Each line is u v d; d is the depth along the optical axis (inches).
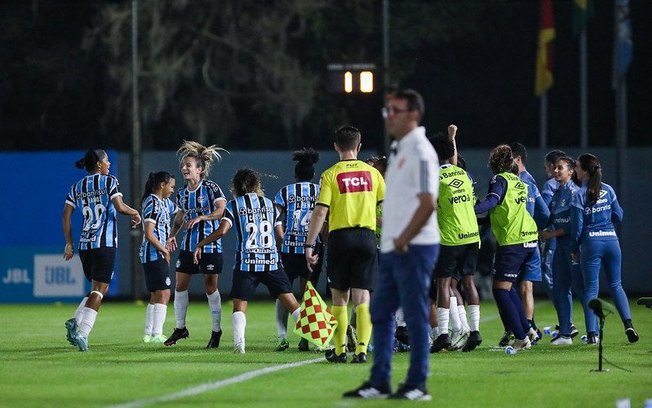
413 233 1352.1
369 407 1343.5
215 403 1395.2
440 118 6269.7
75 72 5762.8
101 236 2132.1
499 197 2022.6
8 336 2486.5
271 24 5629.9
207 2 5629.9
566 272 2197.3
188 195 2236.7
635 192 3946.9
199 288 3939.5
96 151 2174.0
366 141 5536.4
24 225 3860.7
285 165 3892.7
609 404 1403.8
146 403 1397.6
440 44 6200.8
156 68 5492.1
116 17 5447.8
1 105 5767.7
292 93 5595.5
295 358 1936.5
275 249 2036.2
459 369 1752.0
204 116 5639.8
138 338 2422.5
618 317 2910.9
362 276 1811.0
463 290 2172.7
